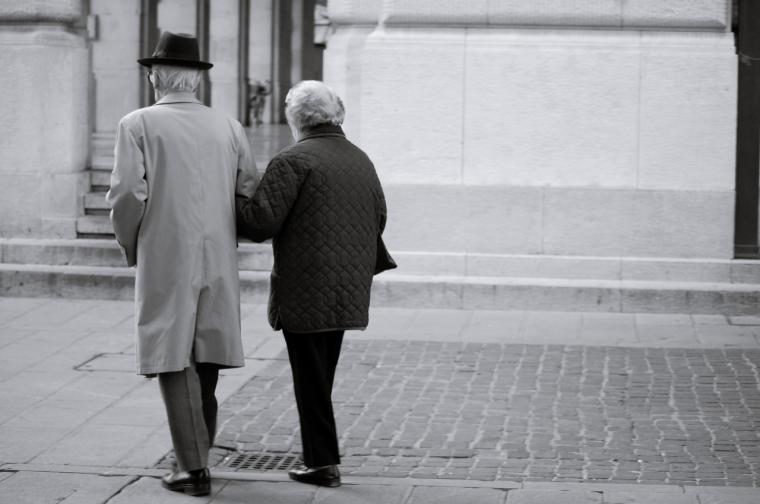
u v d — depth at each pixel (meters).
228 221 7.20
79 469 7.68
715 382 9.95
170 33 7.22
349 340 11.48
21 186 14.20
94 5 24.83
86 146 14.66
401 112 13.36
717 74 13.02
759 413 9.03
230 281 7.18
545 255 13.30
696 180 13.13
